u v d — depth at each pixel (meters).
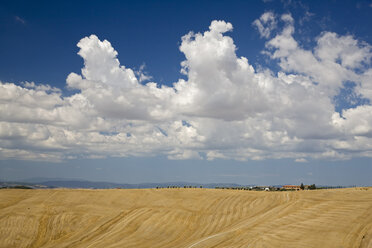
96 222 66.75
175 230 61.22
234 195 77.44
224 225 61.16
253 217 62.00
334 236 44.28
